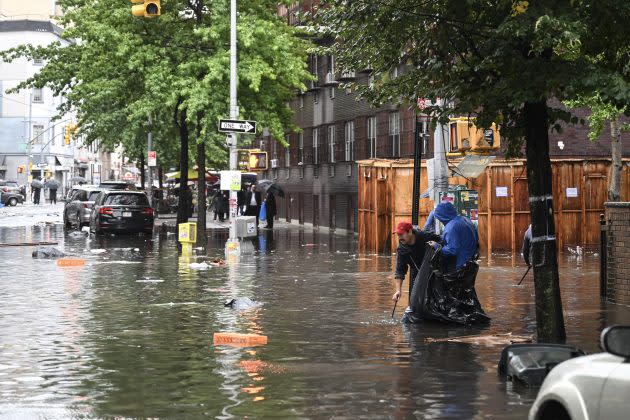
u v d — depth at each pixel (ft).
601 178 129.08
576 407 21.16
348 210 178.81
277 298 69.92
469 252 55.88
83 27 155.43
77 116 218.18
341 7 47.70
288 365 42.42
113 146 223.51
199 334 52.24
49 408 33.65
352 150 178.81
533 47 40.75
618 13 41.37
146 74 139.95
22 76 413.18
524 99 41.86
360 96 53.93
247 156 125.39
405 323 56.54
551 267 45.93
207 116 136.98
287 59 141.49
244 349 47.14
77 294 72.13
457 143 82.28
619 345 20.54
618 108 42.78
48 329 54.08
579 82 41.04
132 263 102.32
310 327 54.95
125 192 165.37
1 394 36.22
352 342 49.24
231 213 120.88
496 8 45.29
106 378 39.47
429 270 56.08
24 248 128.16
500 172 125.49
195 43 140.26
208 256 114.83
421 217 123.75
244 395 35.91
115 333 52.60
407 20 45.83
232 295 71.82
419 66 50.75
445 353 45.57
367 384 37.93
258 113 141.90
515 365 38.09
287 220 233.55
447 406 33.76
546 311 45.96
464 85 46.50
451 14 45.85
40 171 399.65
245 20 137.08
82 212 179.52
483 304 65.67
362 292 74.18
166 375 40.11
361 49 50.49
